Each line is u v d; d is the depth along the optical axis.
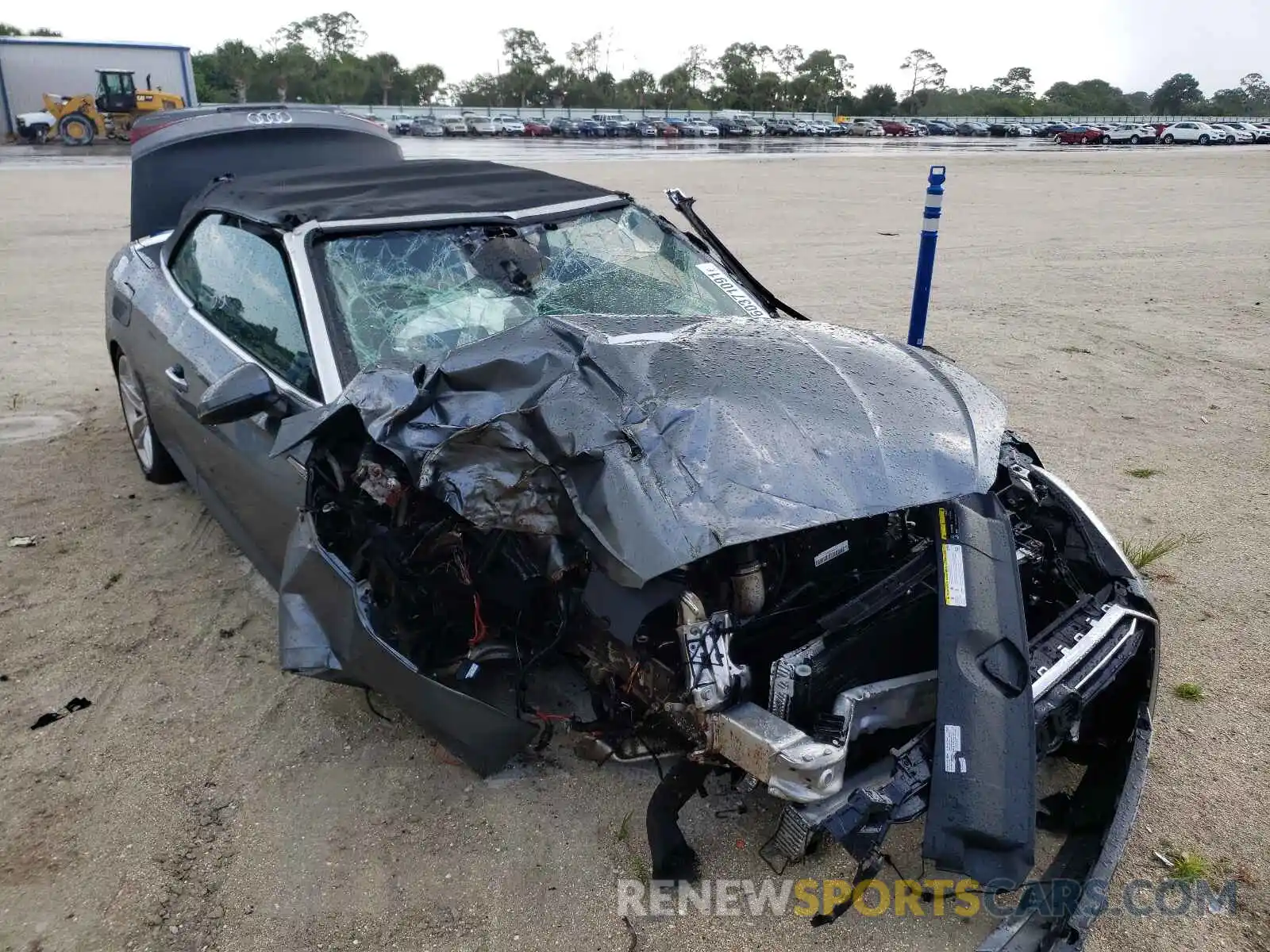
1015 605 2.47
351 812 2.83
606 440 2.48
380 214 3.58
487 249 3.54
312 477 2.88
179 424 4.05
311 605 2.80
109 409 6.02
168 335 4.07
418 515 2.75
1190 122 60.91
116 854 2.68
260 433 3.30
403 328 3.25
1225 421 5.93
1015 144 52.06
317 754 3.07
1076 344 7.68
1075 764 2.89
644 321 3.11
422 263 3.44
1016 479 3.16
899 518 2.88
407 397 2.69
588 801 2.85
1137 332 8.07
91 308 8.49
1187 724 3.17
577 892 2.55
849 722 2.29
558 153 33.72
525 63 95.38
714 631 2.35
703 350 2.84
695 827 2.73
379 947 2.40
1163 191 20.48
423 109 70.12
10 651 3.56
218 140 5.35
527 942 2.41
